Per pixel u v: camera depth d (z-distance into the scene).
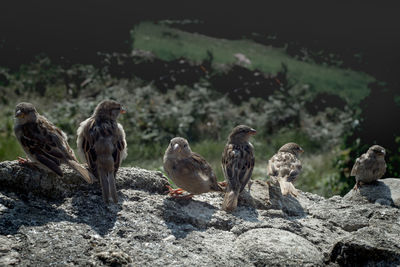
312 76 24.44
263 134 18.06
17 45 23.78
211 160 14.76
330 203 6.11
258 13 31.58
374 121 11.76
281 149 6.87
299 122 19.30
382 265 4.61
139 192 5.46
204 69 22.66
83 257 4.24
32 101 18.75
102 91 19.55
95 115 5.34
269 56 26.81
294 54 27.81
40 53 23.52
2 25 25.19
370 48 28.41
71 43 24.59
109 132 5.11
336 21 31.30
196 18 30.77
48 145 4.90
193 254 4.52
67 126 15.05
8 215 4.64
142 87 20.52
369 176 6.50
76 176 5.28
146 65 22.72
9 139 13.09
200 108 18.39
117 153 5.04
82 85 20.30
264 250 4.62
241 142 5.95
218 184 5.81
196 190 5.32
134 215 4.97
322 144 17.78
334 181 11.94
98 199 5.16
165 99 19.27
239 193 5.58
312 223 5.49
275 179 6.12
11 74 21.28
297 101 21.09
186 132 16.53
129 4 29.20
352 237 4.77
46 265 4.11
